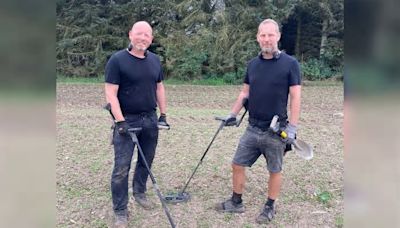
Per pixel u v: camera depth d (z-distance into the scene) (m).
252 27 16.70
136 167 3.71
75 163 4.88
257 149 3.44
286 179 4.41
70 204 3.79
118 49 17.59
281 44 18.00
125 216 3.43
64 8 17.27
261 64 3.25
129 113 3.39
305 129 7.00
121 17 17.61
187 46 16.50
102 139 6.04
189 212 3.68
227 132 6.58
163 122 3.71
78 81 15.93
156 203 3.85
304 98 12.19
